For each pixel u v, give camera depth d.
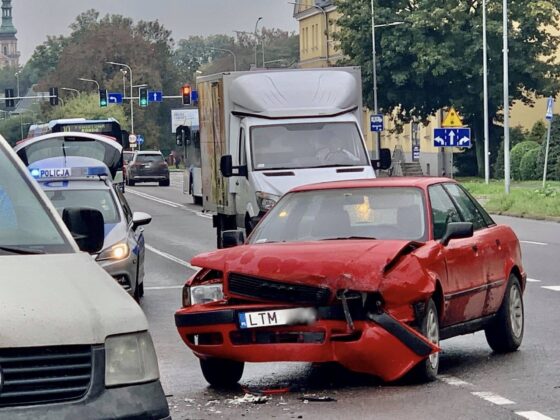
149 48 178.50
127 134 71.19
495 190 61.88
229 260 13.02
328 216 14.27
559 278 24.17
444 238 13.66
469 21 85.50
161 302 22.44
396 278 12.55
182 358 15.73
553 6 85.06
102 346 6.84
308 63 140.88
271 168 28.03
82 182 22.89
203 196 34.06
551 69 86.69
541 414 11.59
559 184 72.12
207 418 11.77
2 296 6.83
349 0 89.56
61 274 7.31
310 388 13.26
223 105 29.91
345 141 28.62
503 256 15.36
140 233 23.23
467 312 14.15
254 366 14.91
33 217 8.14
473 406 11.99
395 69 88.25
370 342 12.45
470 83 87.06
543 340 16.38
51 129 70.81
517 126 91.06
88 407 6.73
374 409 11.94
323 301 12.49
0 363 6.55
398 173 97.38
